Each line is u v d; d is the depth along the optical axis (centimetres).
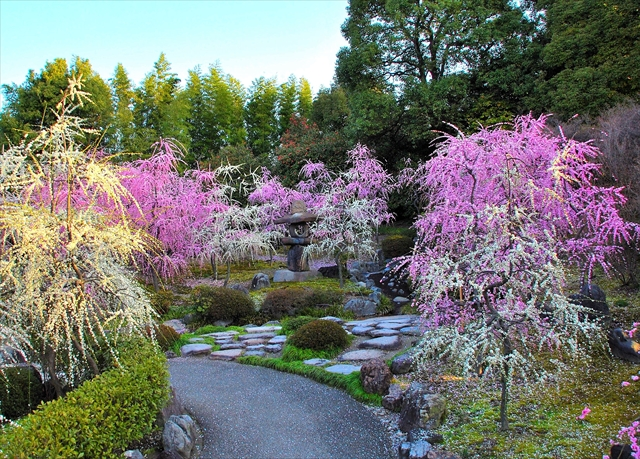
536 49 1358
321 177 1590
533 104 1266
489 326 359
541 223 466
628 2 1055
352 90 1673
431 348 397
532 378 445
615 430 333
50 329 364
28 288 345
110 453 343
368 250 1143
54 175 389
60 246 375
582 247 524
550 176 464
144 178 1019
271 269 1353
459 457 334
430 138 1431
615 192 532
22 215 343
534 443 335
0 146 1719
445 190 534
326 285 1093
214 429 451
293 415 472
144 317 425
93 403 346
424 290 448
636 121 671
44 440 300
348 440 412
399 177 1423
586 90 1084
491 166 463
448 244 499
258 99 3225
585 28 1132
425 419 395
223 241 1158
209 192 1206
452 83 1377
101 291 414
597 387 407
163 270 1016
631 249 608
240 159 1952
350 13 1692
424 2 1430
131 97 2766
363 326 745
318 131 2070
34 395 445
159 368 425
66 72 1909
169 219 1043
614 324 511
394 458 374
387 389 488
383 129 1530
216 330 822
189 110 2919
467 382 462
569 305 350
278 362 627
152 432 413
